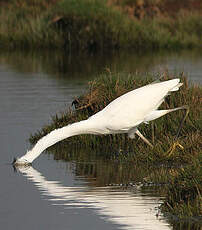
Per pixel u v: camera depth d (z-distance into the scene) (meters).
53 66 27.98
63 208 10.06
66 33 35.12
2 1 41.75
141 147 13.41
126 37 34.94
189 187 10.03
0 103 19.06
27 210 9.98
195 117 14.05
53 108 18.11
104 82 15.59
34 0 40.41
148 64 27.05
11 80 23.89
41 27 35.56
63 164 12.94
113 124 12.50
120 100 12.70
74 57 31.28
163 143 13.18
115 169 12.46
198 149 12.55
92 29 34.75
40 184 11.41
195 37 36.06
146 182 11.49
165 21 38.31
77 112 15.37
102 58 30.39
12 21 37.25
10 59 30.62
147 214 9.70
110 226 9.21
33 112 17.61
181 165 12.41
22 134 15.20
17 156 13.34
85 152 14.00
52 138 12.37
